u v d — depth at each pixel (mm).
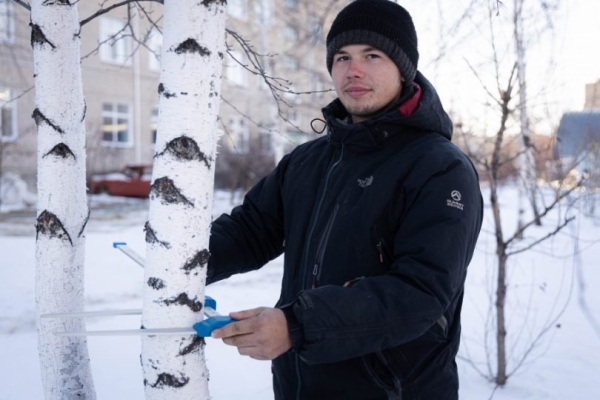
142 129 21688
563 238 8492
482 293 5625
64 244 1681
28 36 9055
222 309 5129
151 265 1217
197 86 1192
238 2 11297
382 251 1344
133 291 5641
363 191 1389
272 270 6938
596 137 4410
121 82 20797
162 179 1201
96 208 14312
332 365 1369
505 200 14016
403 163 1360
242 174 14938
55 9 1616
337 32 1509
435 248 1191
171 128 1195
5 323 4512
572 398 3281
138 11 2832
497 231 3555
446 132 1499
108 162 20297
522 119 4129
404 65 1493
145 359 1238
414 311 1130
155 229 1210
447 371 1409
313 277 1422
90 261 6980
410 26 1517
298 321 1098
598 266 6762
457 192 1265
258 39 11328
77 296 1735
